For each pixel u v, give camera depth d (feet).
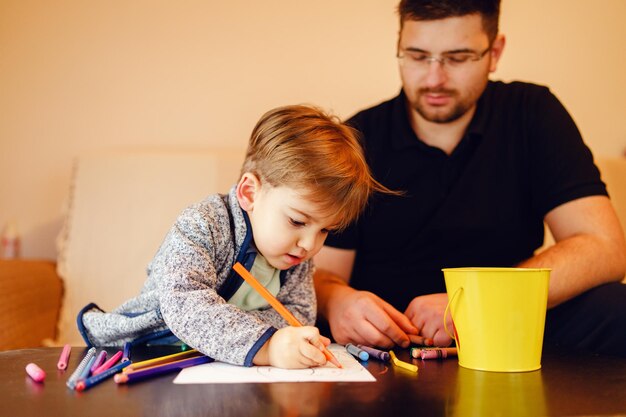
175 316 2.59
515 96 4.78
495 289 2.45
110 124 6.27
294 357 2.41
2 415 1.79
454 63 4.27
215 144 6.28
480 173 4.49
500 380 2.27
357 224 4.51
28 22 6.27
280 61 6.31
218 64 6.30
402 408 1.86
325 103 6.32
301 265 3.35
